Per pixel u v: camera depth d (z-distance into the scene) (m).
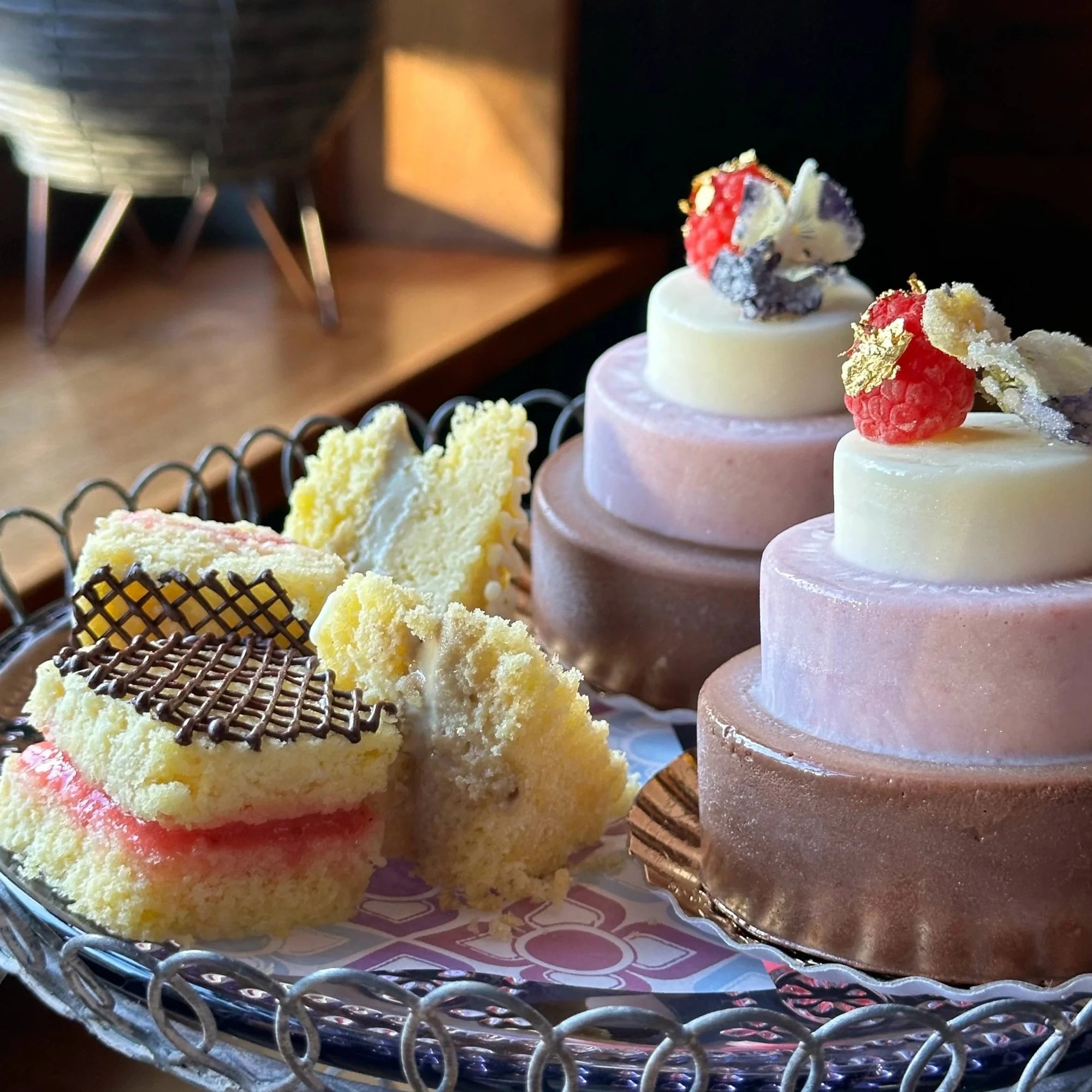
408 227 0.83
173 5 0.56
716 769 0.35
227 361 0.64
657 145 0.87
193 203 0.82
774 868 0.35
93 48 0.56
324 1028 0.32
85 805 0.35
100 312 0.72
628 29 0.84
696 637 0.41
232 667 0.37
